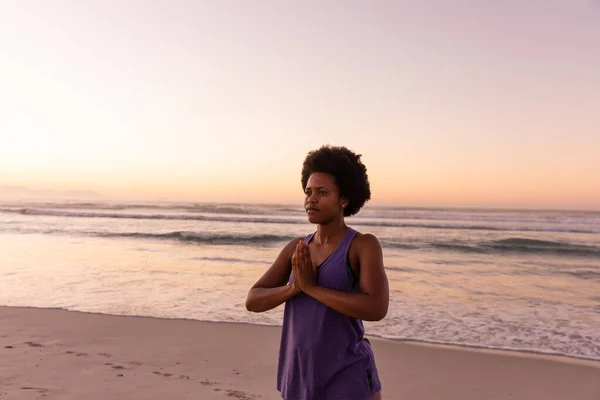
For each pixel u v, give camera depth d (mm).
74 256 15117
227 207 58281
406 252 17453
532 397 4941
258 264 13805
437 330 7363
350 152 2047
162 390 4742
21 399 4363
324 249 1967
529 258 16219
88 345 6270
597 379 5422
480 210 65562
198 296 9484
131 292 9828
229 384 4965
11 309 8195
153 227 27094
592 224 31750
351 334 1928
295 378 1965
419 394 4980
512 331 7359
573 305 9172
